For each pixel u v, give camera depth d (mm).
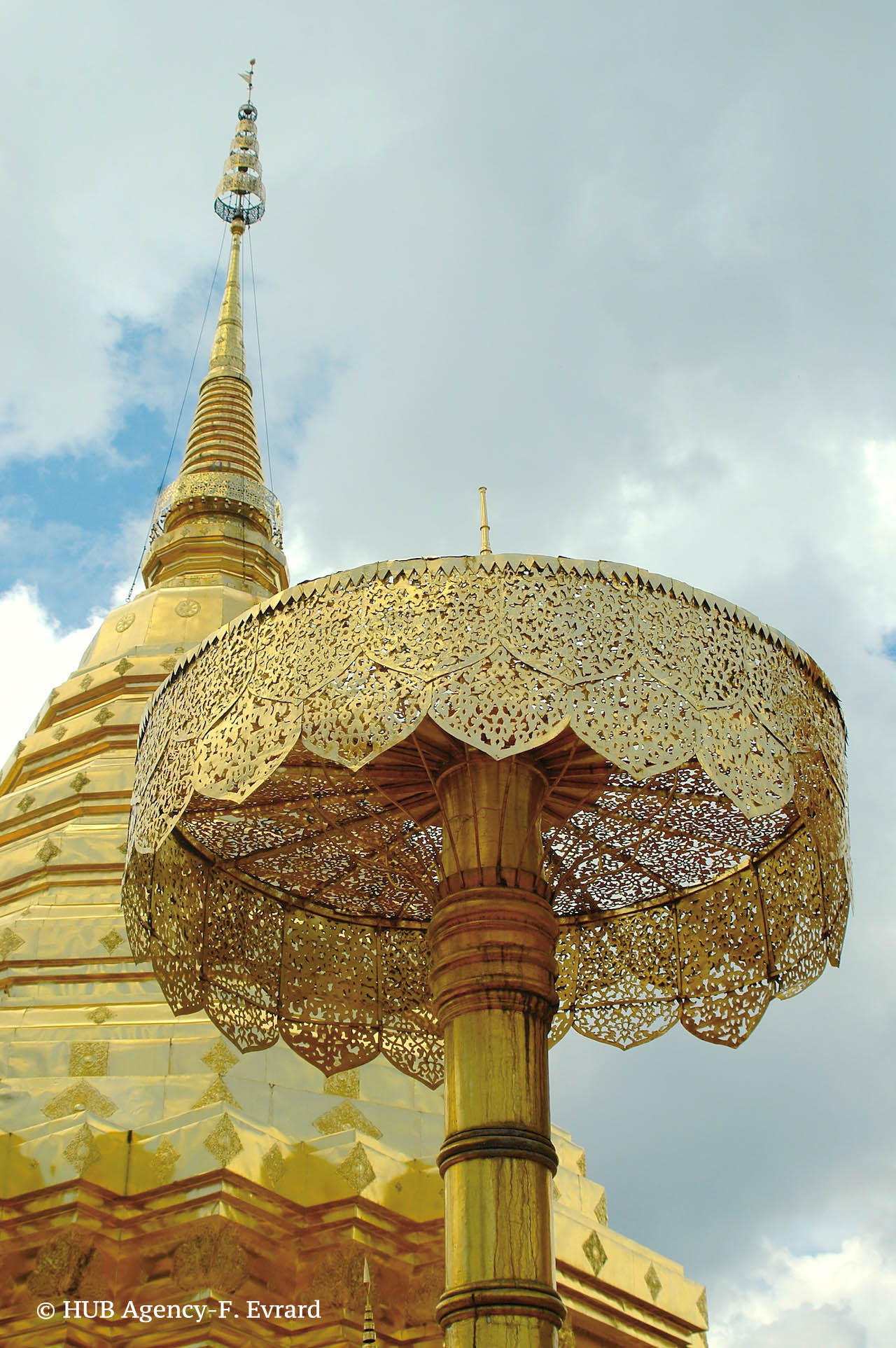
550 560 11711
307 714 11328
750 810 11141
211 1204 15625
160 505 33219
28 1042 18688
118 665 27125
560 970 15492
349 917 15820
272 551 32812
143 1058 18531
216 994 14758
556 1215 17328
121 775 24391
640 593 11742
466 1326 10539
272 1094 18188
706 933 15047
